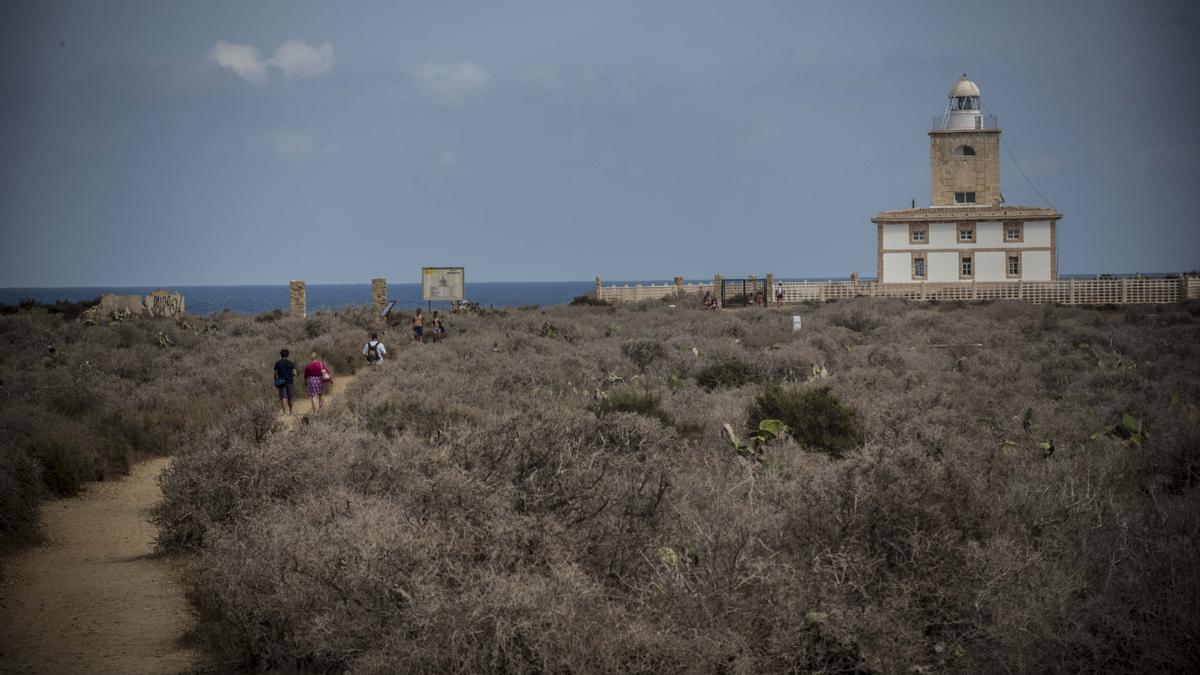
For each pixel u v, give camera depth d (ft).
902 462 61.72
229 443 89.45
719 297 505.66
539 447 64.13
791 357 193.06
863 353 203.41
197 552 81.20
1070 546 58.39
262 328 319.88
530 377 170.19
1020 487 69.31
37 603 72.08
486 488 59.62
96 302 442.09
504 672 46.62
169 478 89.40
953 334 272.92
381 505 63.36
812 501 59.98
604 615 48.06
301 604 54.39
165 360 221.87
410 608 50.26
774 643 47.88
